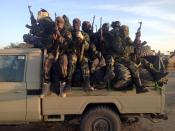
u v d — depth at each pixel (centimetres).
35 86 354
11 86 353
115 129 357
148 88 358
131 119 409
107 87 359
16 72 357
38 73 356
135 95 358
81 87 357
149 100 358
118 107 358
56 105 354
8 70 357
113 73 350
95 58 366
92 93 357
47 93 351
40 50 360
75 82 361
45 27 387
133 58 374
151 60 382
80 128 360
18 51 359
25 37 401
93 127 358
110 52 376
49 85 352
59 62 352
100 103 360
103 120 358
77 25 372
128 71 357
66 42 360
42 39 382
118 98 358
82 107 356
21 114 354
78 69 361
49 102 354
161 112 361
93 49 367
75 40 359
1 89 353
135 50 377
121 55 372
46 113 354
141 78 361
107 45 376
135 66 359
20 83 354
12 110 353
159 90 359
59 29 366
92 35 384
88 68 357
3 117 355
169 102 638
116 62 365
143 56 388
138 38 381
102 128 358
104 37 380
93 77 360
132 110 359
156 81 359
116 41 371
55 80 354
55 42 360
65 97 354
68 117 366
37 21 394
